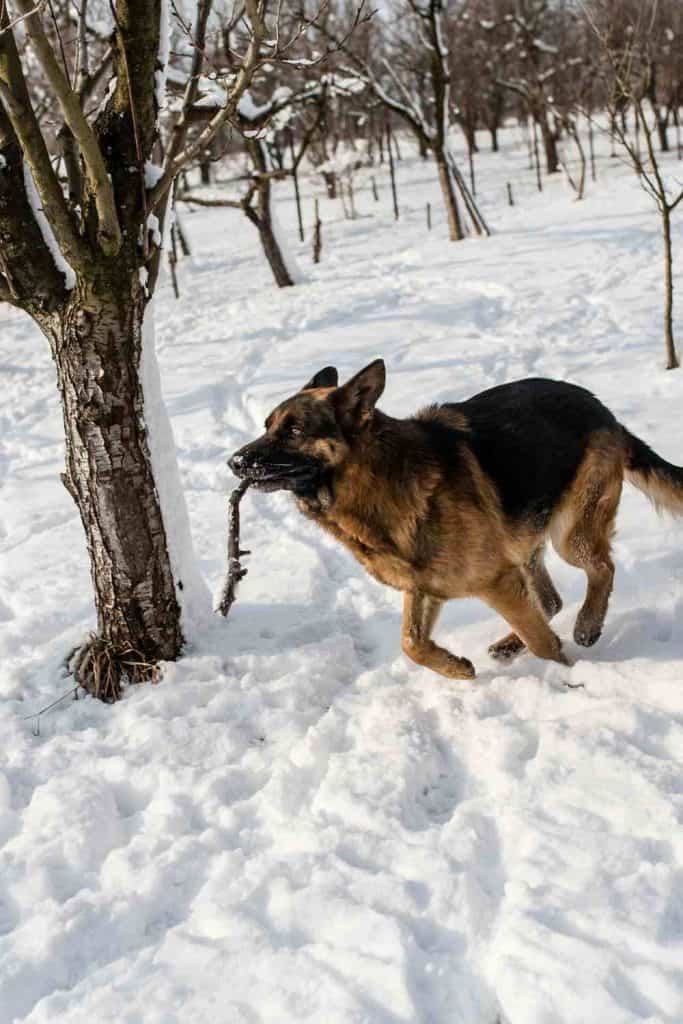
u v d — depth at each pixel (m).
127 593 4.82
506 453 4.39
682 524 5.90
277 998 2.76
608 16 16.58
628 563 5.50
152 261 4.57
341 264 20.64
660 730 3.79
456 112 35.06
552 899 2.98
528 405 4.61
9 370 14.03
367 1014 2.64
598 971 2.67
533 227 20.88
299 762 3.98
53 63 3.61
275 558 6.37
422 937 2.97
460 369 10.27
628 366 9.32
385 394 9.70
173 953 3.01
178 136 4.70
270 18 5.07
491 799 3.59
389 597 5.68
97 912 3.23
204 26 4.75
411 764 3.81
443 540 4.22
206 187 34.47
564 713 4.10
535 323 11.81
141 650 4.91
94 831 3.67
